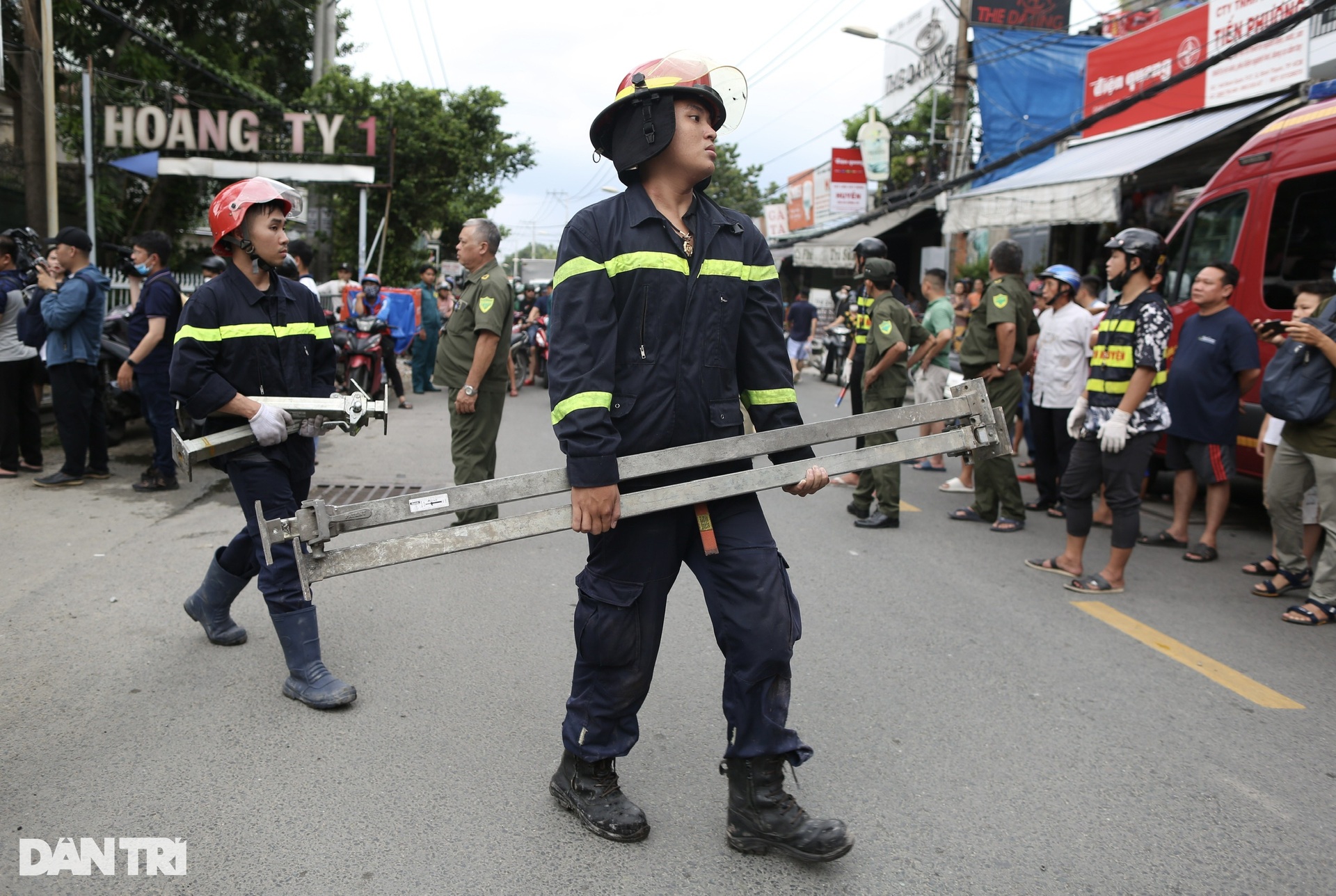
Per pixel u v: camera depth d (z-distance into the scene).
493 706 3.30
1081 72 14.77
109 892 2.23
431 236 24.66
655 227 2.27
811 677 3.66
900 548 5.66
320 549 2.33
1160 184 11.16
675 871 2.38
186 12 18.34
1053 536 6.05
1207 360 5.41
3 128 11.92
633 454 2.29
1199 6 10.80
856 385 7.01
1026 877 2.39
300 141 16.67
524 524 2.39
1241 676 3.77
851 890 2.33
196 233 18.48
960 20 15.75
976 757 3.03
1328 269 5.66
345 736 3.06
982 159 15.73
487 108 23.45
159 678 3.47
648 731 3.14
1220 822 2.67
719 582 2.34
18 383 6.68
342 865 2.37
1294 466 4.65
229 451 3.21
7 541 5.18
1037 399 6.72
